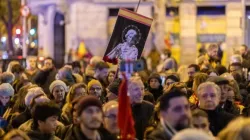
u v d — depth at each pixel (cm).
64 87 2039
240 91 2289
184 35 5372
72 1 5641
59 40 6012
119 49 1862
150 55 4759
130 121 1283
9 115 1908
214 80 1797
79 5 5588
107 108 1399
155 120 1584
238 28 5322
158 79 2278
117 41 1862
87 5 5584
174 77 2256
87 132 1304
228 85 1806
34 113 1491
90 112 1290
